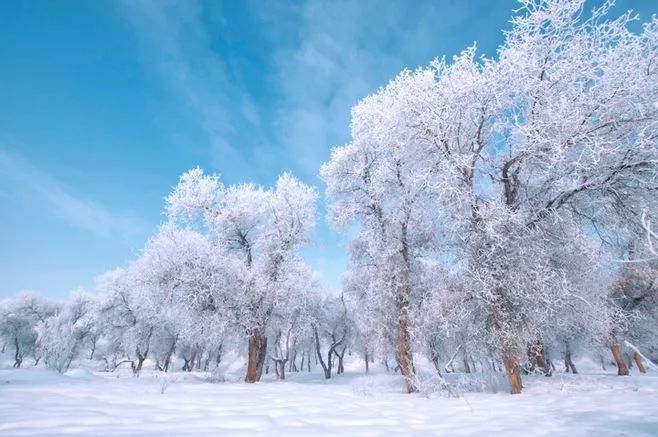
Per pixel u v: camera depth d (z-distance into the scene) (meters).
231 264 20.70
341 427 5.96
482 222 11.16
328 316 38.38
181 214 22.53
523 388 10.91
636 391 8.89
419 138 13.09
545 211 11.52
